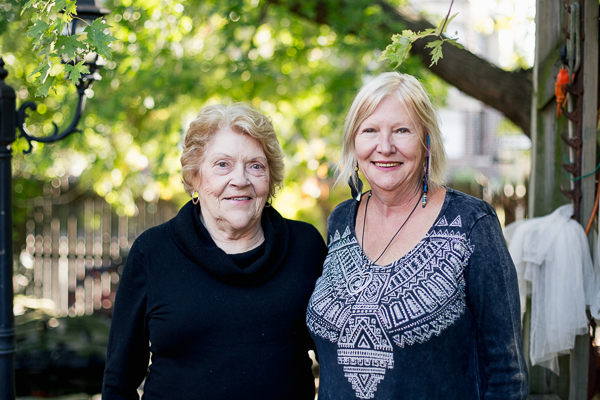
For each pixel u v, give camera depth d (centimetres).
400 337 150
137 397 191
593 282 206
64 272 799
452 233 154
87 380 443
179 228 181
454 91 1198
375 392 152
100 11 251
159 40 525
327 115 609
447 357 150
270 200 204
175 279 177
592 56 210
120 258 771
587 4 210
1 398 239
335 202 739
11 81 582
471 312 154
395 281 156
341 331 159
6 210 243
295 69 614
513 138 965
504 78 391
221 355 172
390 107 162
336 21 480
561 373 222
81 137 541
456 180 849
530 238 212
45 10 203
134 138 613
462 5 886
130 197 702
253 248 188
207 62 555
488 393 152
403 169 162
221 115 179
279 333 178
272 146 185
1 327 240
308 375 186
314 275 190
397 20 462
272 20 585
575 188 215
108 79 498
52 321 538
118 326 181
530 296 229
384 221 171
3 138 241
